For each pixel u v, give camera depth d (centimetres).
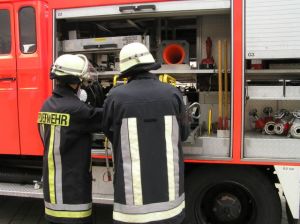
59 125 275
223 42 374
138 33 435
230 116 328
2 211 477
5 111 393
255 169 342
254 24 318
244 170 343
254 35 318
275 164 324
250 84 342
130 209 239
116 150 249
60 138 274
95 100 350
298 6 311
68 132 274
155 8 340
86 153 283
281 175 324
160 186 240
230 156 330
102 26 422
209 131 366
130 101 243
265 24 316
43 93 378
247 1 318
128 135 241
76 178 277
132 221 238
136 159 240
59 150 275
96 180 376
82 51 387
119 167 244
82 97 330
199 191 353
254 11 318
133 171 239
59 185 276
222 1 327
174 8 337
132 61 249
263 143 327
